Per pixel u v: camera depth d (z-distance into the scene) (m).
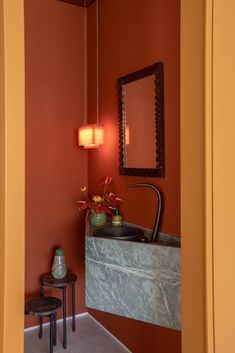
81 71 2.70
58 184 2.62
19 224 1.26
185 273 1.46
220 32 1.39
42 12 2.51
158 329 1.94
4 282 1.23
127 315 1.87
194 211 1.41
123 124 2.21
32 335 2.44
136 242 1.85
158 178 1.93
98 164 2.57
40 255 2.54
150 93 1.95
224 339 1.41
